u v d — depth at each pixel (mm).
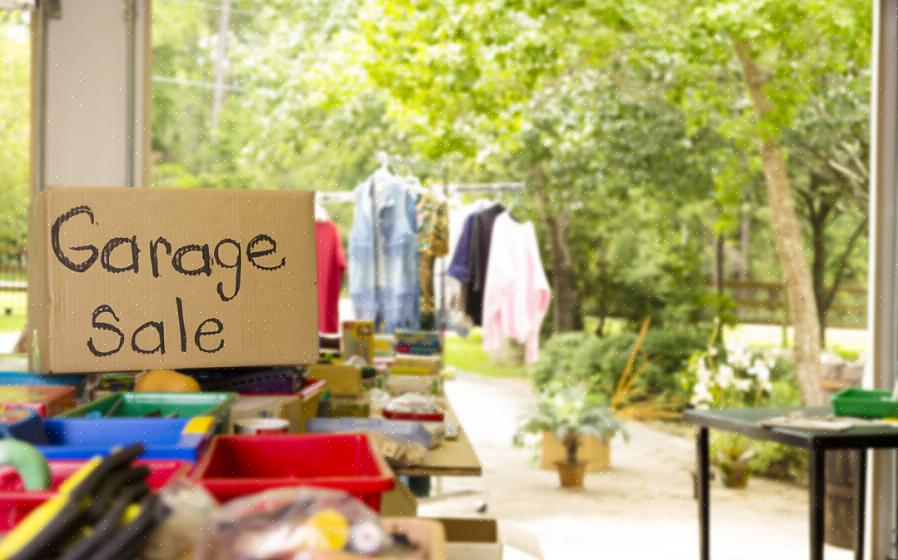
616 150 11812
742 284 12586
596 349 11164
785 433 3586
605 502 6406
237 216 2115
